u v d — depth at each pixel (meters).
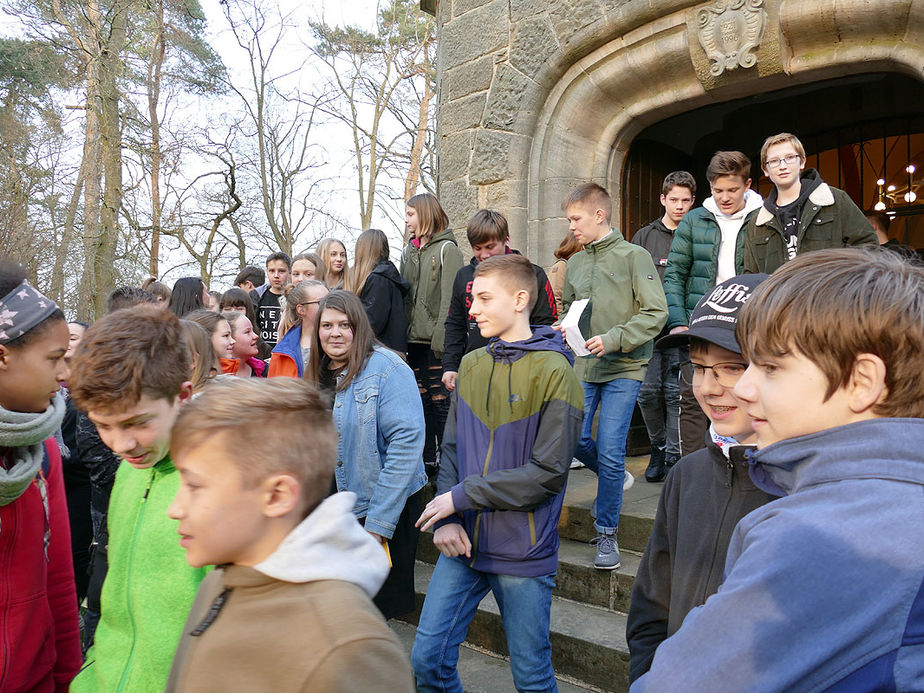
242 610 0.98
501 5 5.60
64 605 1.73
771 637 0.72
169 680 1.07
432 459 4.58
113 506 1.55
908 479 0.75
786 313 0.82
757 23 4.47
